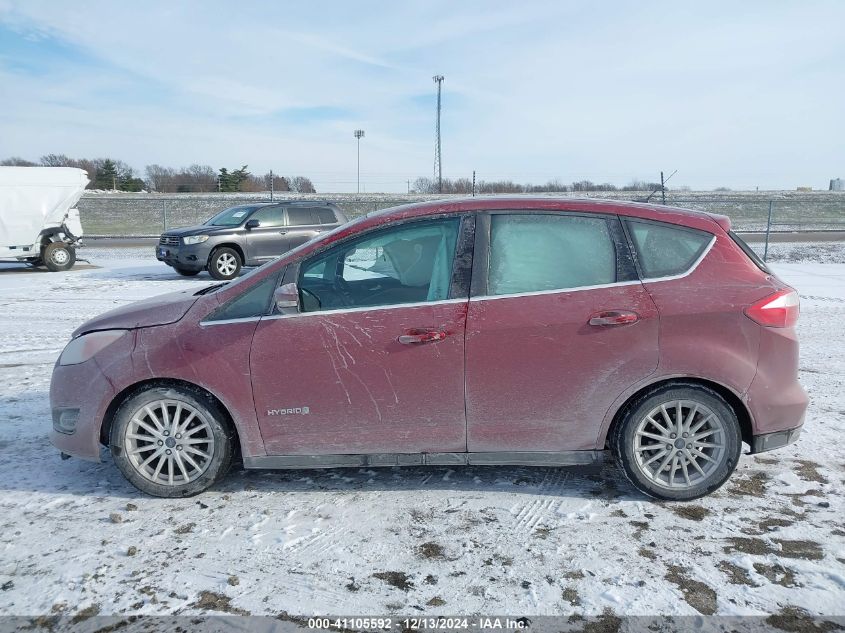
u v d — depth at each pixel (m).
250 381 3.62
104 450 4.53
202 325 3.67
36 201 16.08
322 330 3.60
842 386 5.84
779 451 4.34
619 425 3.61
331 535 3.32
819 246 20.55
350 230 3.74
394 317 3.59
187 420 3.70
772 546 3.16
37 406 5.50
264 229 14.64
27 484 3.96
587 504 3.63
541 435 3.63
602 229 3.67
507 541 3.25
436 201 3.88
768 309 3.54
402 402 3.61
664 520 3.44
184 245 14.01
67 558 3.12
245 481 3.99
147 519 3.51
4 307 10.50
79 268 16.98
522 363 3.55
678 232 3.70
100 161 56.66
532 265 3.65
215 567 3.04
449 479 3.99
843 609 2.68
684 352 3.51
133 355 3.64
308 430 3.66
